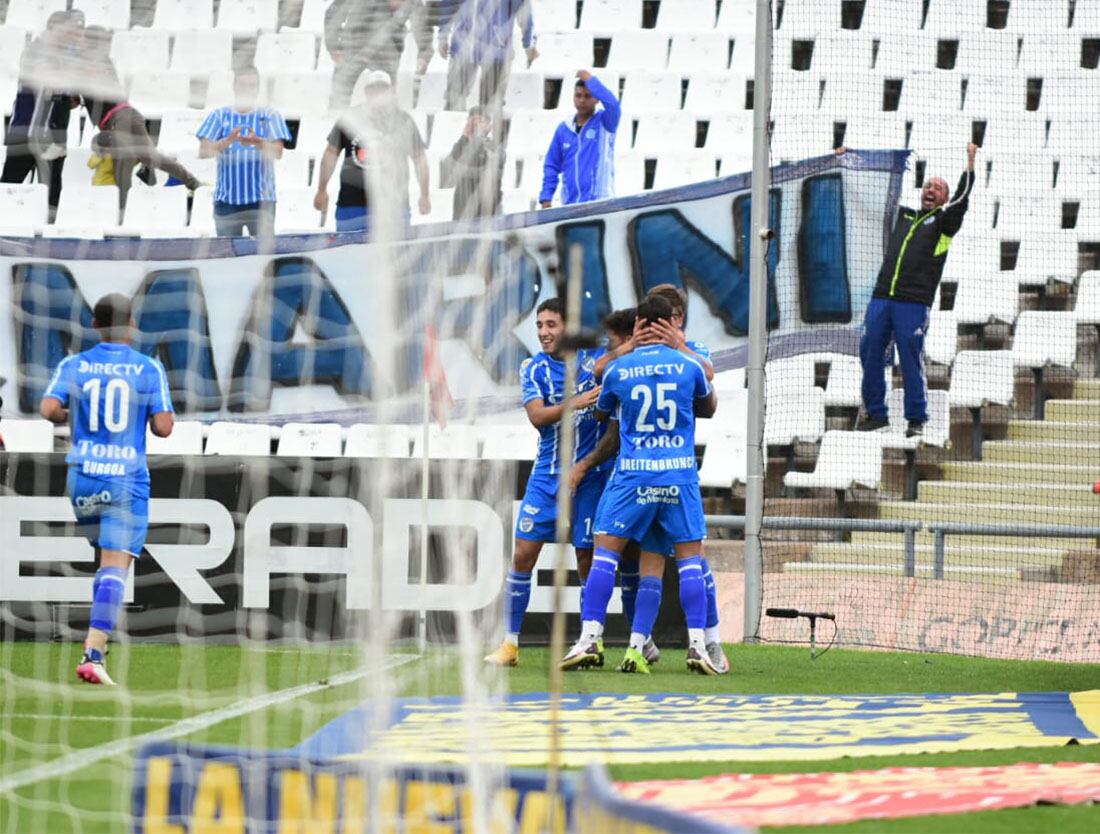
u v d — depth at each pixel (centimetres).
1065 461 5066
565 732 2319
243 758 1545
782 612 3616
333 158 4416
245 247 4500
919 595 4172
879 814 1694
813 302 4747
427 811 1522
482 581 3341
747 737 2298
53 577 3519
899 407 5131
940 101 6122
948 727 2436
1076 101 6109
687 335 4762
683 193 4744
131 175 4775
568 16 6378
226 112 4203
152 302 4506
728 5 6384
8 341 4475
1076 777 1962
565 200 5062
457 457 2827
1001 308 5566
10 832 1620
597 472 3262
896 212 4731
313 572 3538
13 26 4800
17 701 2559
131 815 1540
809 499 5125
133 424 2841
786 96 6147
